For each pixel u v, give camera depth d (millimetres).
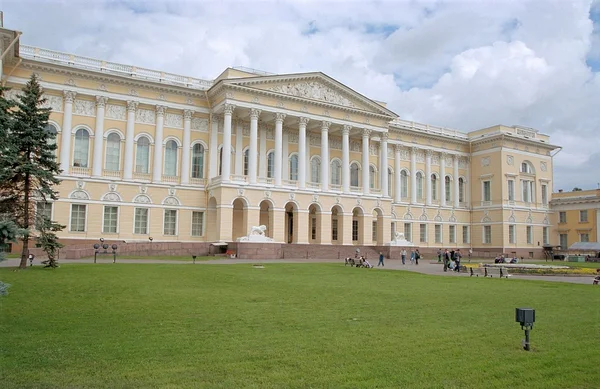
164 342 11375
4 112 20312
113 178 52875
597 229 79812
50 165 30000
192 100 57781
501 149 79125
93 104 52906
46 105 50344
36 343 11141
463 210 81938
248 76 58000
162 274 26703
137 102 54625
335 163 67312
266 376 8992
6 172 27625
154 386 8383
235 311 15656
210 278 25656
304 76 59688
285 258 52094
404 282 27125
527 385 8883
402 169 76188
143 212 54438
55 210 49812
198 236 57125
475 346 11484
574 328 14008
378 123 66562
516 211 80000
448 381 8945
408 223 75500
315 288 22672
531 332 13234
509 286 26234
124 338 11742
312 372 9273
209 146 58406
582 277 35031
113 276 24750
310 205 60781
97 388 8250
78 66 51750
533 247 81938
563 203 84062
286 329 12992
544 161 85250
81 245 48531
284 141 63156
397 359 10242
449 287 24844
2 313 14648
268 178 58344
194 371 9219
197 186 57250
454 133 82812
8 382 8453
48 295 18094
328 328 13211
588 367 10047
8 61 47344
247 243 50188
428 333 12773
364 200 64375
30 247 43969
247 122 60438
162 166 55875
